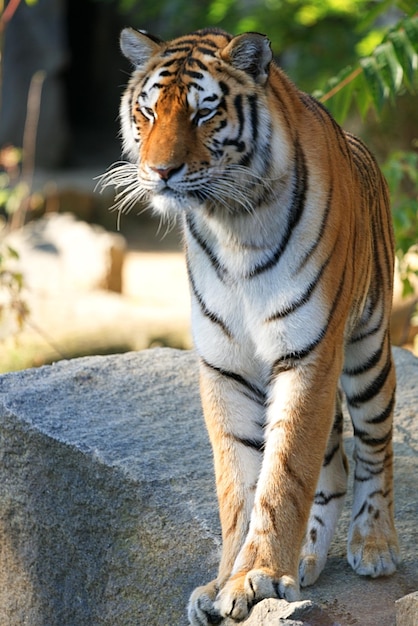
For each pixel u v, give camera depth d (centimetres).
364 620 682
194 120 672
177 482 804
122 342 1761
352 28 2739
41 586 878
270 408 687
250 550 661
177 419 917
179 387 985
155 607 773
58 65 3391
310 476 672
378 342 775
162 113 676
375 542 755
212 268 692
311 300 675
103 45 3938
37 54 3381
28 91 3372
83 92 3975
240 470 694
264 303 680
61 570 861
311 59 2744
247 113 677
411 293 1389
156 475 808
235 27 2811
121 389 972
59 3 3406
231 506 688
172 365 1032
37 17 3369
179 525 766
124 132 724
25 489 883
